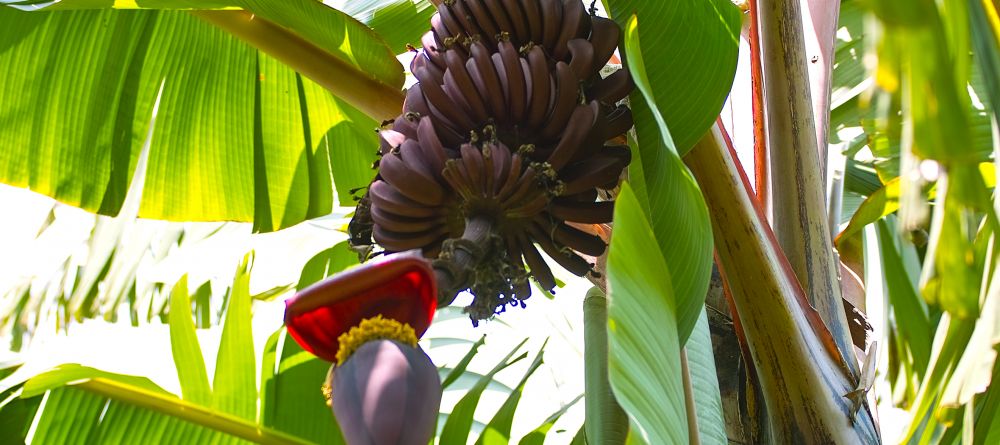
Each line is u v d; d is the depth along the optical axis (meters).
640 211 1.09
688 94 1.43
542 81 1.31
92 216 2.65
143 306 2.59
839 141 2.59
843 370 1.42
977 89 1.91
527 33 1.41
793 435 1.38
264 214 2.34
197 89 2.33
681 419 1.01
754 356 1.43
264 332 3.04
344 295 0.89
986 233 1.44
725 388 1.68
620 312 0.95
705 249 1.20
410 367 0.82
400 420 0.79
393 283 0.89
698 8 1.44
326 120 2.39
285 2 1.82
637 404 0.89
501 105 1.31
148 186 2.29
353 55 1.89
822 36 1.91
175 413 1.82
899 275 2.32
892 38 0.69
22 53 2.21
